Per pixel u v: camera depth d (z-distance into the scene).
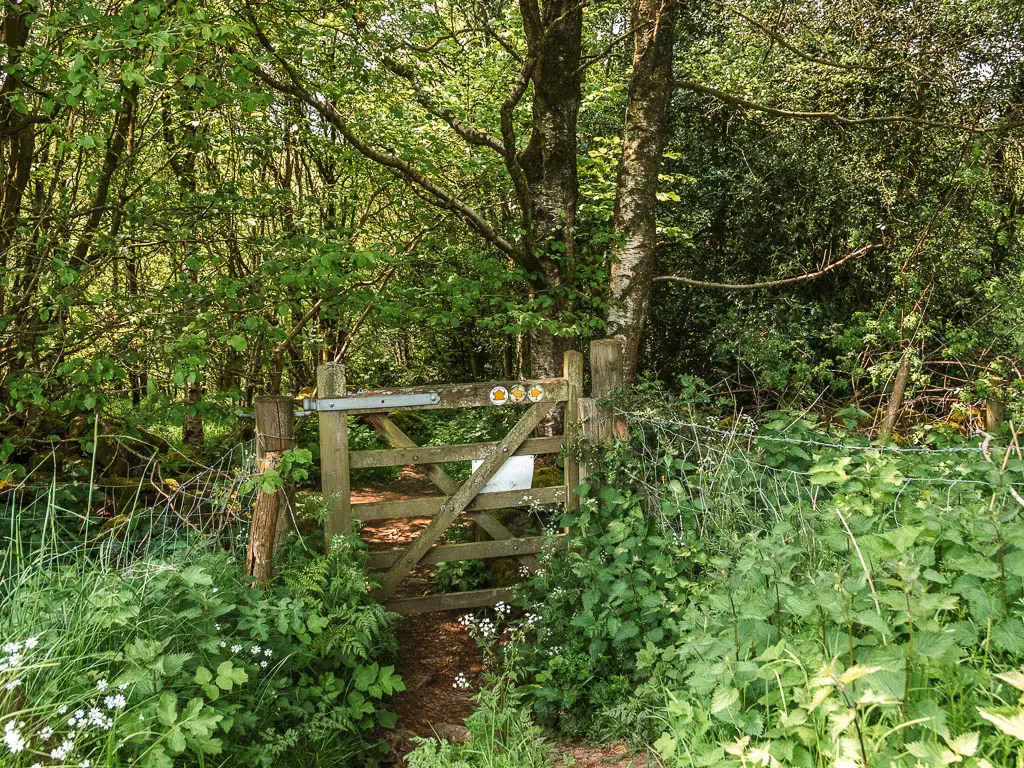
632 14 7.36
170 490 5.10
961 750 1.72
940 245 8.16
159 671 2.48
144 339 5.32
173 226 5.88
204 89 5.02
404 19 6.39
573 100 7.37
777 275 11.66
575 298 7.09
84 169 6.45
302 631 3.30
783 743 2.24
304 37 6.14
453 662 4.55
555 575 4.37
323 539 4.58
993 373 6.87
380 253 5.78
